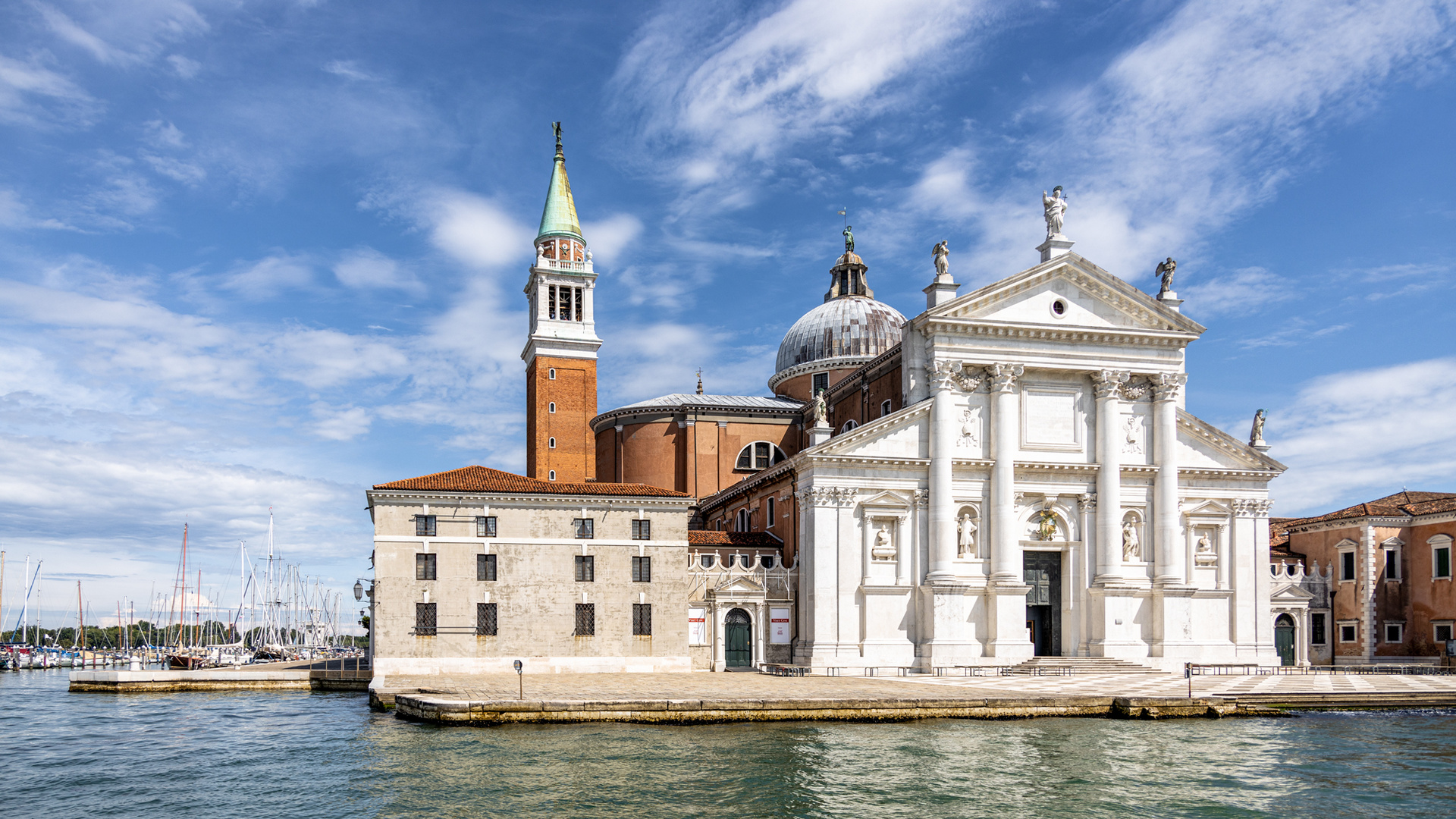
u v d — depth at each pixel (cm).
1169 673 6950
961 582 6888
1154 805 3372
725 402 10044
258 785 3734
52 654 13575
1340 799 3459
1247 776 3772
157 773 4012
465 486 6675
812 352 10362
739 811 3244
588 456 11512
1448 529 8088
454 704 4719
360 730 4862
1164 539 7212
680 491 9756
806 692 5294
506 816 3192
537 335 11538
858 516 6975
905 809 3275
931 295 7188
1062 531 7225
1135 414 7356
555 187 12200
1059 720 4972
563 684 5797
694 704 4772
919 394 7144
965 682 6050
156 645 16638
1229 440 7500
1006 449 7031
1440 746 4359
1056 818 3197
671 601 6844
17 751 4584
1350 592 8494
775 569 7262
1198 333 7350
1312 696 5369
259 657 13238
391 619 6450
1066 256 7212
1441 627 8088
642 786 3528
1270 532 9538
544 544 6694
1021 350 7144
